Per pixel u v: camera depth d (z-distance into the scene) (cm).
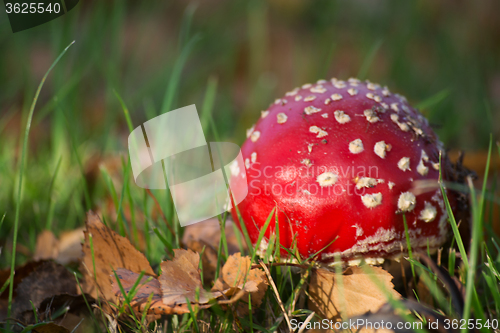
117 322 45
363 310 45
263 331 45
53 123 67
